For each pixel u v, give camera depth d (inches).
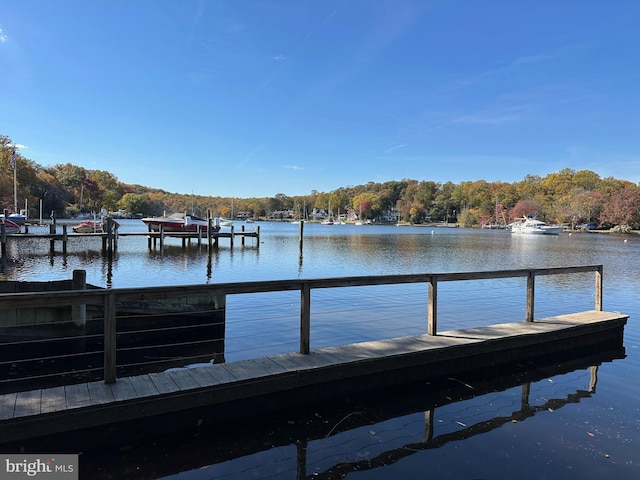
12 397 140.0
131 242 1300.4
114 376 154.0
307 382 172.4
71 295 141.2
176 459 135.2
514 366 230.7
